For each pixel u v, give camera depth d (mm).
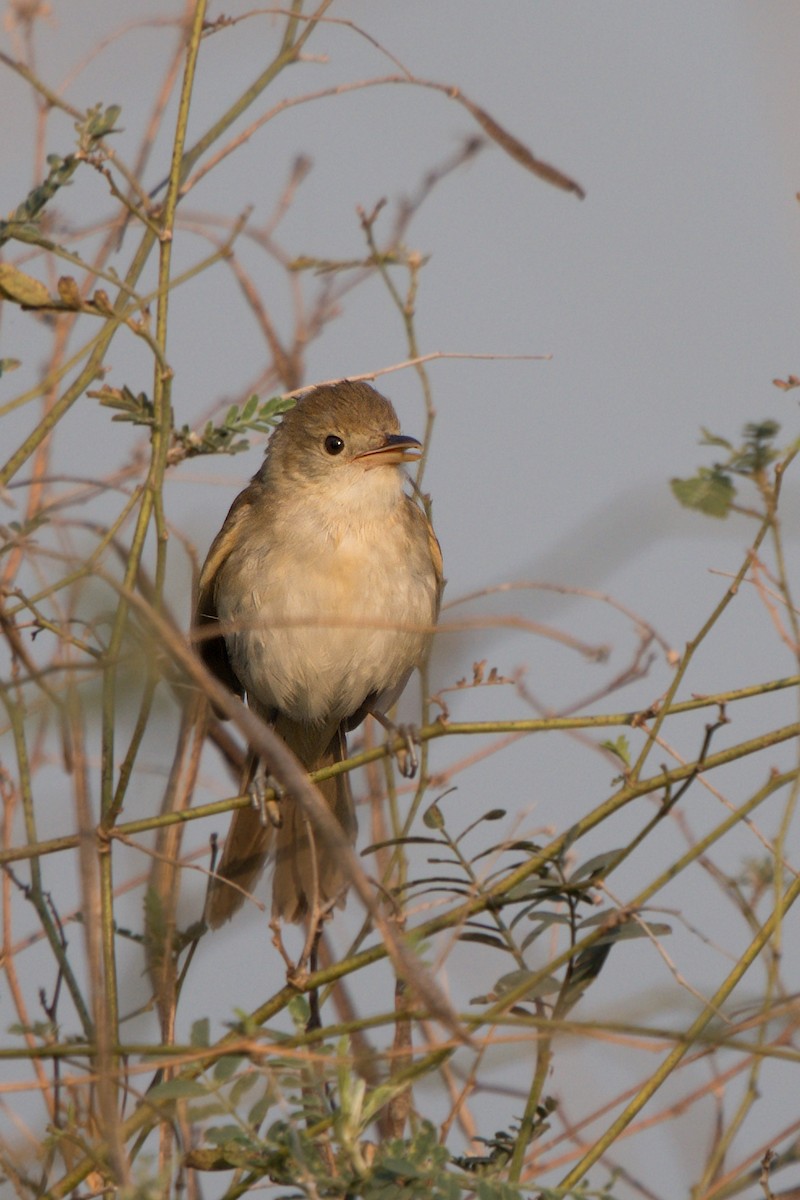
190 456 7078
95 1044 5809
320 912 7094
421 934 6688
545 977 6586
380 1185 5523
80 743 5652
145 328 6754
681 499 6867
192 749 7949
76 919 7164
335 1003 8258
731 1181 6324
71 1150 6570
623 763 6891
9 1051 5762
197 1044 6066
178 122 6988
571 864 7441
